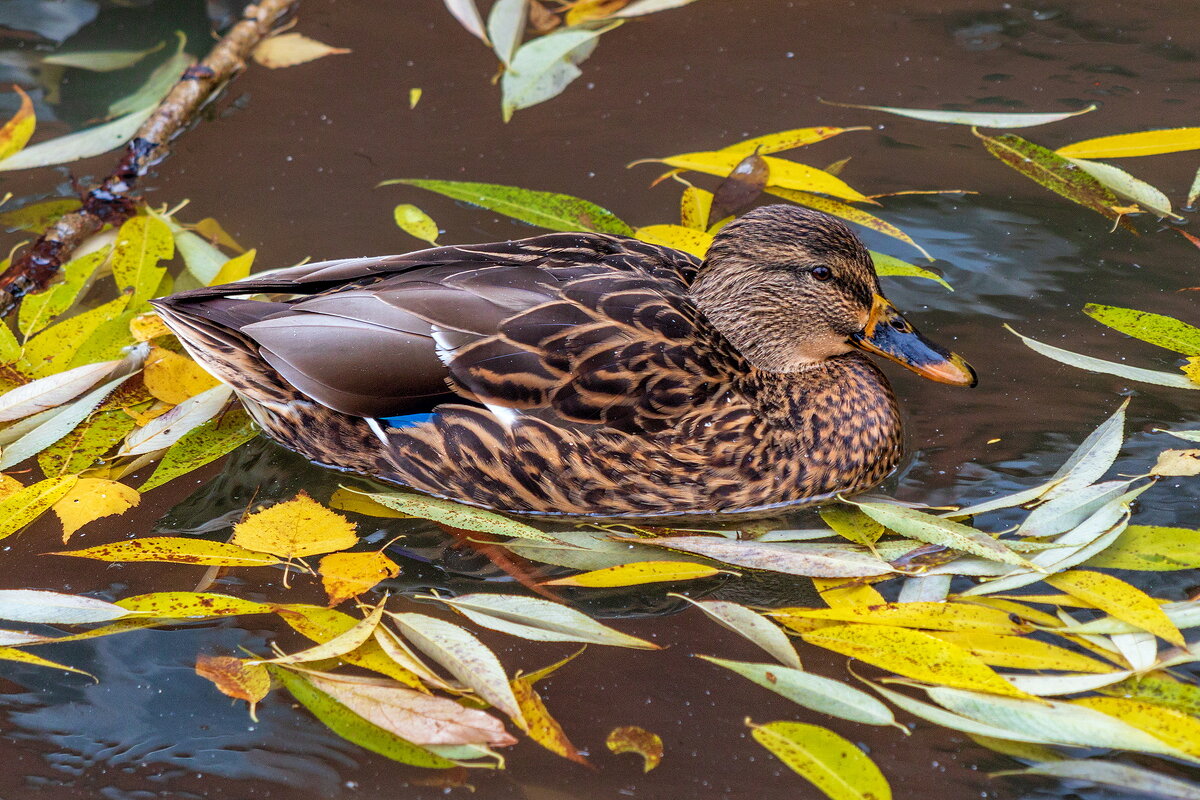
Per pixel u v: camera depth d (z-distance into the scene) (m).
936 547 8.24
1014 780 6.68
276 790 6.83
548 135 12.70
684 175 12.06
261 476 9.36
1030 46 13.64
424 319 8.65
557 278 8.90
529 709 7.22
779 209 9.68
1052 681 7.05
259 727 7.21
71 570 8.36
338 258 11.00
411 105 13.18
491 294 8.70
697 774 6.82
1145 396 9.59
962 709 6.93
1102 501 8.45
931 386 10.02
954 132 12.58
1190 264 10.72
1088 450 8.85
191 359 10.09
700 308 9.56
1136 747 6.61
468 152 12.46
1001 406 9.61
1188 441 9.08
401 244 11.22
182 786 6.86
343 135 12.73
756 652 7.64
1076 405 9.55
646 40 14.15
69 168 12.30
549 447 8.61
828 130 12.25
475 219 11.66
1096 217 11.34
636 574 8.12
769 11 14.48
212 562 8.34
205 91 13.04
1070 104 12.64
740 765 6.87
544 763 6.91
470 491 9.00
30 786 6.89
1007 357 9.99
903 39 13.91
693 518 8.95
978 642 7.38
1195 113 12.34
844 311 9.44
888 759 6.86
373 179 12.09
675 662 7.60
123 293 10.69
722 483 8.78
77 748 7.12
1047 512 8.41
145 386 9.91
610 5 14.45
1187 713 6.84
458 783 6.82
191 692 7.46
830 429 9.09
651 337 8.73
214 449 9.45
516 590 8.24
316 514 8.80
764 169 11.73
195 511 8.94
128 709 7.36
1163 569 7.91
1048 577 7.84
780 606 8.01
